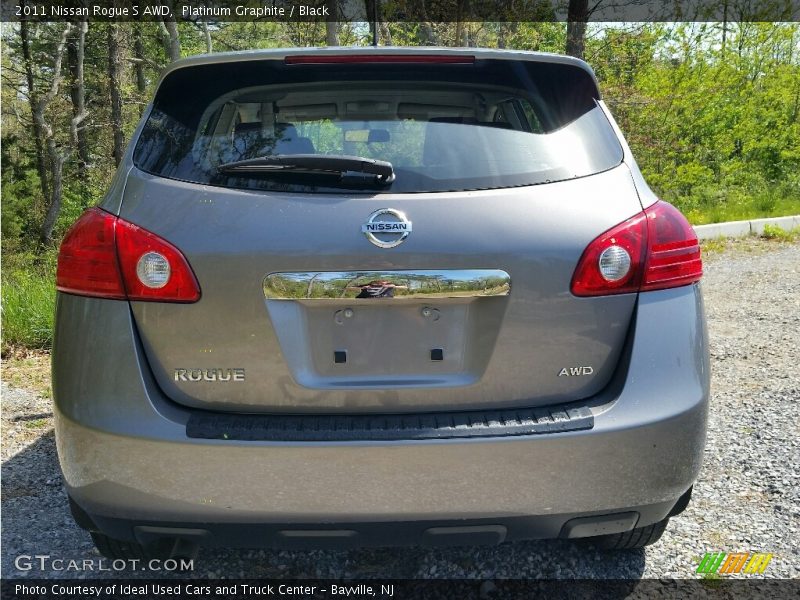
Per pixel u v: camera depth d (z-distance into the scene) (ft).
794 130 60.34
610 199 7.03
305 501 6.51
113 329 6.66
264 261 6.54
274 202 6.66
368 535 6.77
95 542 8.23
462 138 7.17
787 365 16.84
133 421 6.54
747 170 58.44
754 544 9.28
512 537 6.95
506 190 6.85
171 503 6.59
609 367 6.93
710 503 10.36
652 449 6.79
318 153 7.02
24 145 98.99
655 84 48.93
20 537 9.58
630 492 6.83
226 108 7.50
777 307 22.71
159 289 6.59
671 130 50.47
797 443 12.35
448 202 6.72
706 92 50.14
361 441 6.41
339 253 6.55
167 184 6.89
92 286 6.75
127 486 6.61
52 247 79.20
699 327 7.22
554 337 6.78
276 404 6.72
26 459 12.19
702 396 7.06
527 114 7.57
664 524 8.25
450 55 7.60
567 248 6.74
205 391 6.71
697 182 51.19
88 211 7.22
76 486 6.88
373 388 6.72
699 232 37.17
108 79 92.48
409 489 6.51
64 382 6.81
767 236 37.96
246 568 8.87
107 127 95.86
